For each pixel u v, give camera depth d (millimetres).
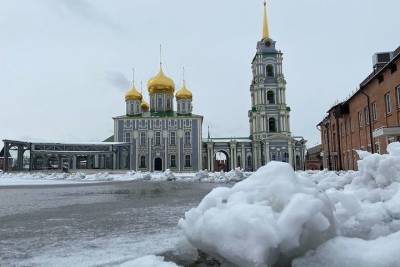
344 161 38969
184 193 17578
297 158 79750
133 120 77125
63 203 13023
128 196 16062
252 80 85688
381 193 7203
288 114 79625
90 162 75000
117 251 5059
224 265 3531
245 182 4004
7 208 11391
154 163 76125
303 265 3256
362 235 4652
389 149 8492
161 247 5203
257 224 3174
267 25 83438
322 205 3400
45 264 4457
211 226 3459
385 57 32781
